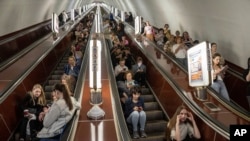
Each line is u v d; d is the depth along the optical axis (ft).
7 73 26.35
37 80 29.01
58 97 17.13
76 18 83.97
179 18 46.62
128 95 23.90
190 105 19.54
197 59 20.97
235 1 26.66
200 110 18.47
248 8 25.49
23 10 46.73
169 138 18.11
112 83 25.58
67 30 55.01
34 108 19.92
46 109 19.35
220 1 29.37
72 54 37.37
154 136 20.58
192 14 39.65
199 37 39.81
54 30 47.70
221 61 26.43
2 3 36.68
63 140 15.25
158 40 42.45
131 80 25.86
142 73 30.19
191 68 22.21
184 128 17.88
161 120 23.67
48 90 29.17
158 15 60.03
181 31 47.39
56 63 39.70
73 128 16.71
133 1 79.87
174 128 17.90
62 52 45.98
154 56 34.04
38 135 16.43
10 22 42.29
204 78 19.86
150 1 59.93
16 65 28.99
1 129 18.63
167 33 42.78
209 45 19.94
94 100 21.04
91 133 16.83
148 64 32.17
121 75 27.17
